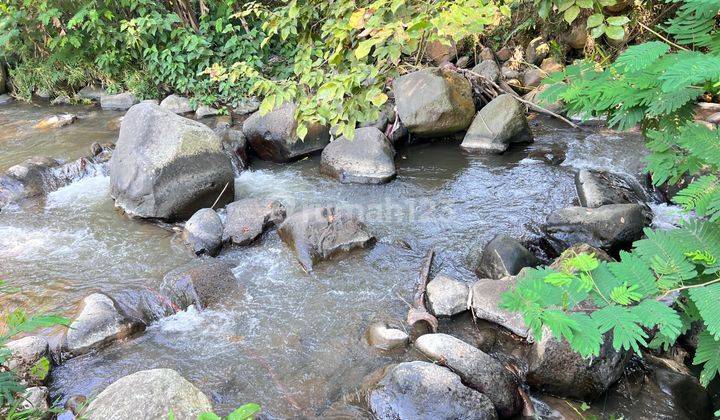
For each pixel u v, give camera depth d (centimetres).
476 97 777
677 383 311
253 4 480
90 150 709
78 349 359
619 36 264
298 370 345
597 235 451
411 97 692
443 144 715
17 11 916
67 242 511
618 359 313
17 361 321
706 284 157
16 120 888
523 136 682
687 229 175
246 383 336
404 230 514
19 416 227
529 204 545
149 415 268
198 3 966
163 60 895
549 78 217
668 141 187
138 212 539
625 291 155
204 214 507
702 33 182
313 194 602
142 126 554
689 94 169
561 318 151
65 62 979
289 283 439
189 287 414
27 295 426
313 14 407
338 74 338
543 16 299
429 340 345
